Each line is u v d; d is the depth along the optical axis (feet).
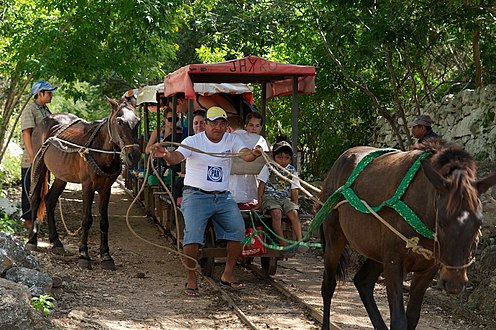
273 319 25.45
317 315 25.67
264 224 28.19
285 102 59.62
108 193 33.55
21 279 24.14
